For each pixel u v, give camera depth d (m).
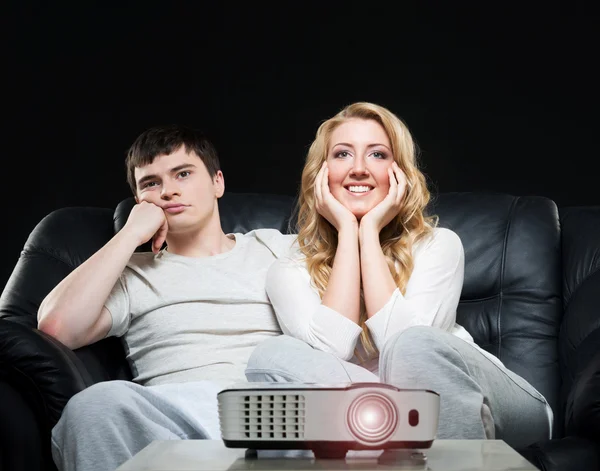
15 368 1.85
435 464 1.07
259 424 1.11
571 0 3.82
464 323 2.46
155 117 3.89
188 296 2.29
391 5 3.87
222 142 3.88
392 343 1.59
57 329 2.11
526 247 2.47
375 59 3.87
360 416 1.09
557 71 3.81
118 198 3.87
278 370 1.69
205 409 2.01
